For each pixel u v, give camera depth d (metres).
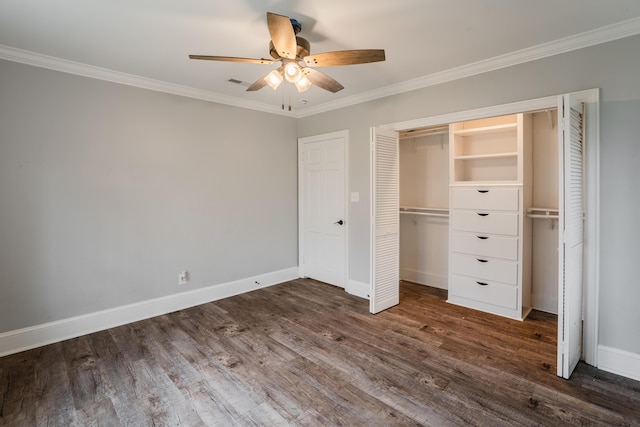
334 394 2.13
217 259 3.96
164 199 3.51
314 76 2.36
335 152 4.29
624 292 2.33
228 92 3.78
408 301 3.86
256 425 1.87
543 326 3.13
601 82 2.37
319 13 2.10
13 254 2.70
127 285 3.29
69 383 2.27
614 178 2.34
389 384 2.24
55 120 2.85
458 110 3.11
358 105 3.96
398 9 2.05
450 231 3.73
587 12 2.11
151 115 3.39
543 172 3.48
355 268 4.10
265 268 4.45
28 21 2.17
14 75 2.66
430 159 4.46
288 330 3.09
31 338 2.78
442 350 2.69
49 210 2.85
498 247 3.37
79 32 2.33
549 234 3.45
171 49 2.62
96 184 3.08
